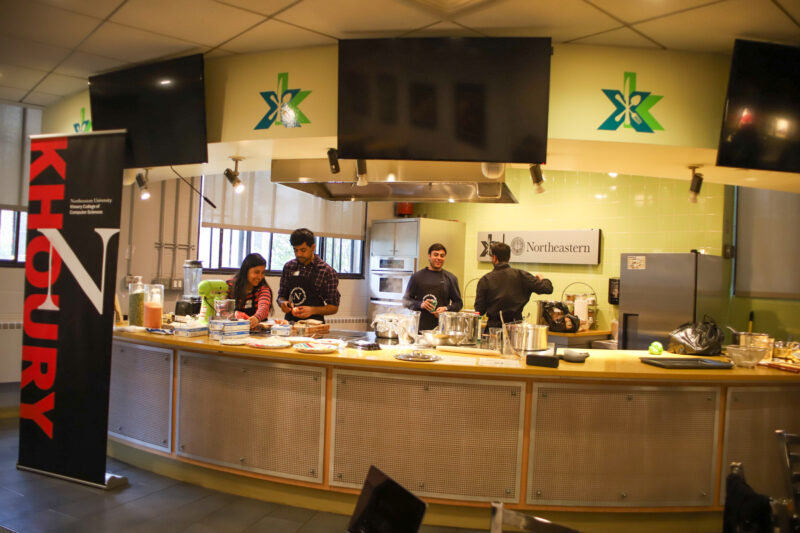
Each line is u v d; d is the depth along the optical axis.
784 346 3.68
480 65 3.21
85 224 3.50
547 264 6.73
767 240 5.07
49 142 3.61
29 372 3.58
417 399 3.11
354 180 4.29
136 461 3.97
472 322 3.71
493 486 3.07
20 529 2.92
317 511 3.31
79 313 3.47
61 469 3.52
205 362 3.55
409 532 1.32
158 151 3.89
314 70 3.64
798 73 3.17
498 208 7.20
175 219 5.91
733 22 3.01
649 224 5.91
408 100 3.27
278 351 3.26
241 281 4.33
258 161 4.55
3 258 5.17
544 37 3.20
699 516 3.20
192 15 3.20
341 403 3.21
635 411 3.08
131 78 3.95
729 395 3.15
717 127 3.45
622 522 3.14
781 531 1.38
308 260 4.64
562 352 3.70
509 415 3.06
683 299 4.89
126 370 3.95
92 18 3.30
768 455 3.20
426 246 6.97
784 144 3.21
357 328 7.58
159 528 2.99
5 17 3.31
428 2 2.94
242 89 3.81
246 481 3.50
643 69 3.43
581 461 3.06
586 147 3.55
